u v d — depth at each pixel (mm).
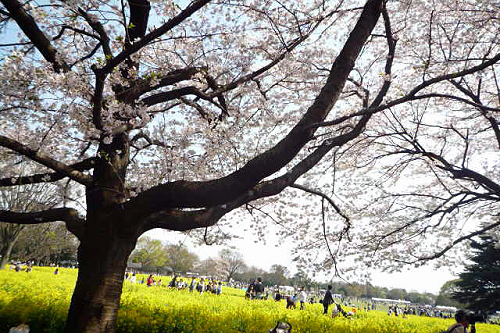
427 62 5969
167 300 12453
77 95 5602
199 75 6531
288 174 5457
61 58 5410
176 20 3967
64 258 51562
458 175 8867
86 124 5945
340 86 5203
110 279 4859
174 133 7039
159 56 7508
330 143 5766
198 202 4730
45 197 16266
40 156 4938
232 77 7652
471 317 10273
